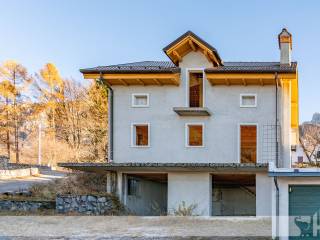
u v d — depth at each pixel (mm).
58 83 72062
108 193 27016
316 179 17406
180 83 29578
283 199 17594
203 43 28578
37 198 27672
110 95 29844
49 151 67688
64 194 26547
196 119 29281
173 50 28781
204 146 29047
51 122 71188
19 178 45188
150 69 28625
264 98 28922
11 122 71125
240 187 32250
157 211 30250
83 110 62250
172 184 27000
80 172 32531
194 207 26531
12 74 71938
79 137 63312
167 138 29328
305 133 68625
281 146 28531
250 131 29047
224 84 29203
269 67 28688
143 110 29625
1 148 70438
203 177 26781
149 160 29266
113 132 29641
